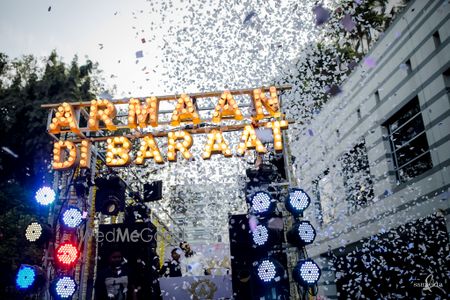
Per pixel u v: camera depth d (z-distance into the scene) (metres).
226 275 6.79
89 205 7.39
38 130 15.82
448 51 8.26
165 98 7.39
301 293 5.98
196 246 11.34
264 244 5.69
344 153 12.53
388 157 10.41
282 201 6.84
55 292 5.73
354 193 11.97
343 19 8.81
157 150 7.34
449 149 8.07
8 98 16.25
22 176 16.17
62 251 6.07
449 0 8.27
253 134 7.17
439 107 8.45
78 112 7.57
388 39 10.48
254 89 7.33
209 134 7.33
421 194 8.81
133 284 6.30
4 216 13.62
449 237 7.87
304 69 13.78
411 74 9.49
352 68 12.31
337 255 12.74
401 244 9.94
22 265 5.84
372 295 11.18
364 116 11.51
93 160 7.84
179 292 6.66
